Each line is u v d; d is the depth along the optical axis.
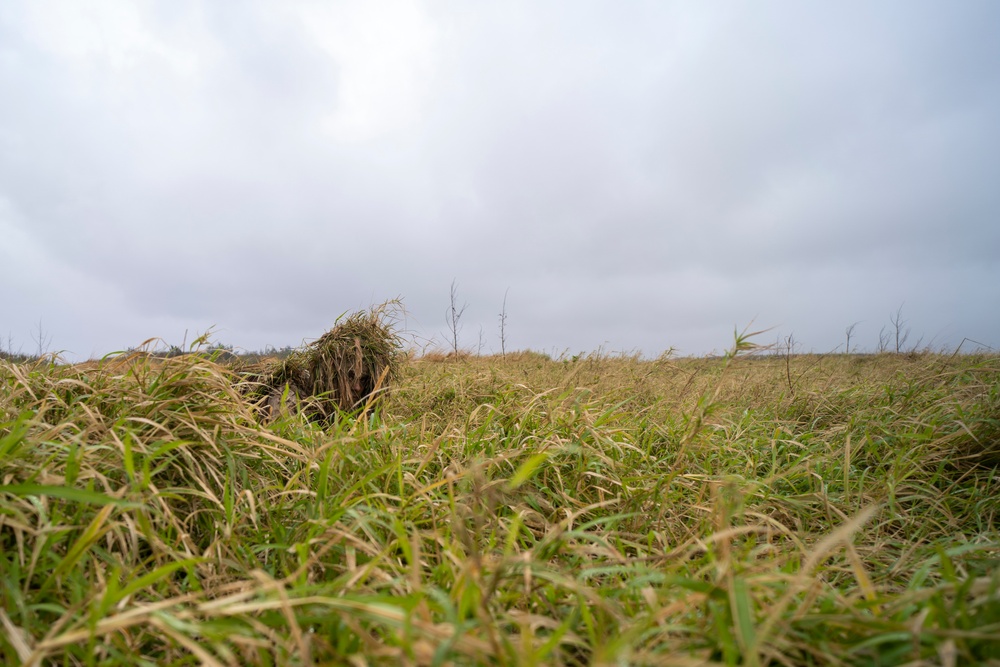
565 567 1.82
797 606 1.42
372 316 4.93
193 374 2.54
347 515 2.02
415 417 4.23
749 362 7.93
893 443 3.16
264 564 1.84
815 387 4.71
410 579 1.58
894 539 2.29
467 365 6.84
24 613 1.28
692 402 4.25
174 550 1.74
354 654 1.10
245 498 2.16
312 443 2.75
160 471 2.02
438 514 2.13
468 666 1.04
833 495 2.70
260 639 1.21
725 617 1.26
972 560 1.90
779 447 3.29
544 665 1.04
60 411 2.31
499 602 1.42
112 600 1.17
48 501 1.67
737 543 2.12
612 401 4.43
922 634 1.11
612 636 1.26
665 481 2.47
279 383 4.45
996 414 2.98
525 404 3.44
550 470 2.59
